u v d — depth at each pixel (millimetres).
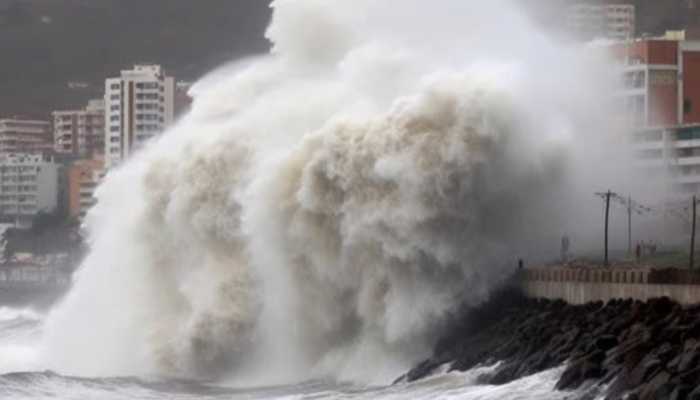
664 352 132250
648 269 183250
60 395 185250
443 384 158250
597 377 137875
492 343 168000
